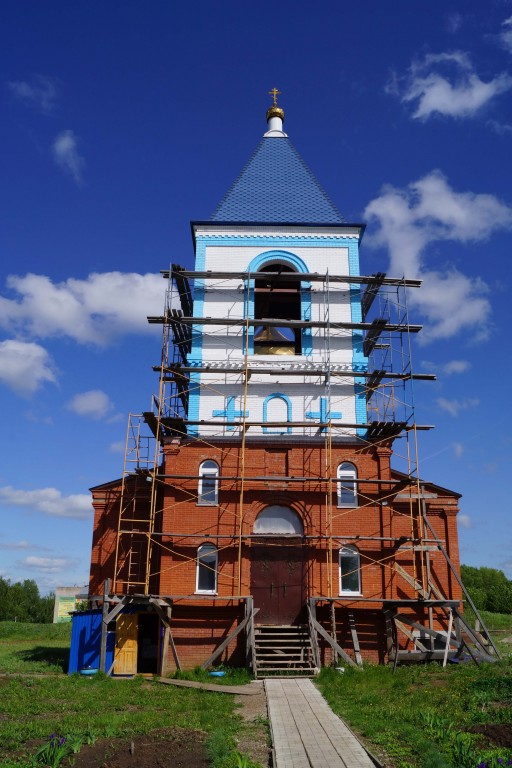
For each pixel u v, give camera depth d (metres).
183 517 25.59
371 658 24.36
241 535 25.00
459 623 23.31
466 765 10.95
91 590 27.33
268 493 25.92
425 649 23.72
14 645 39.44
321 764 11.48
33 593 110.00
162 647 23.92
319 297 28.62
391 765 11.54
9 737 12.95
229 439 26.31
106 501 28.27
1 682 20.16
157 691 19.16
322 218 29.72
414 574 25.28
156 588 26.53
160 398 26.66
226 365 27.73
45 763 11.36
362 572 25.27
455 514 27.91
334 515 25.77
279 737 13.30
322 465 26.22
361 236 30.12
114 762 11.45
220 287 28.62
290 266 29.33
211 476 25.84
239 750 12.61
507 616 49.50
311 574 25.12
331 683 19.61
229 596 24.52
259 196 30.34
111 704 16.89
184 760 11.69
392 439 26.66
